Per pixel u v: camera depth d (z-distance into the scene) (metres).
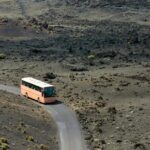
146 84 153.25
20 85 150.38
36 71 186.50
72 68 193.75
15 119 99.25
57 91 144.50
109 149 91.12
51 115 114.62
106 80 161.75
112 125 108.94
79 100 133.38
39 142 88.44
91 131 103.56
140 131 104.12
